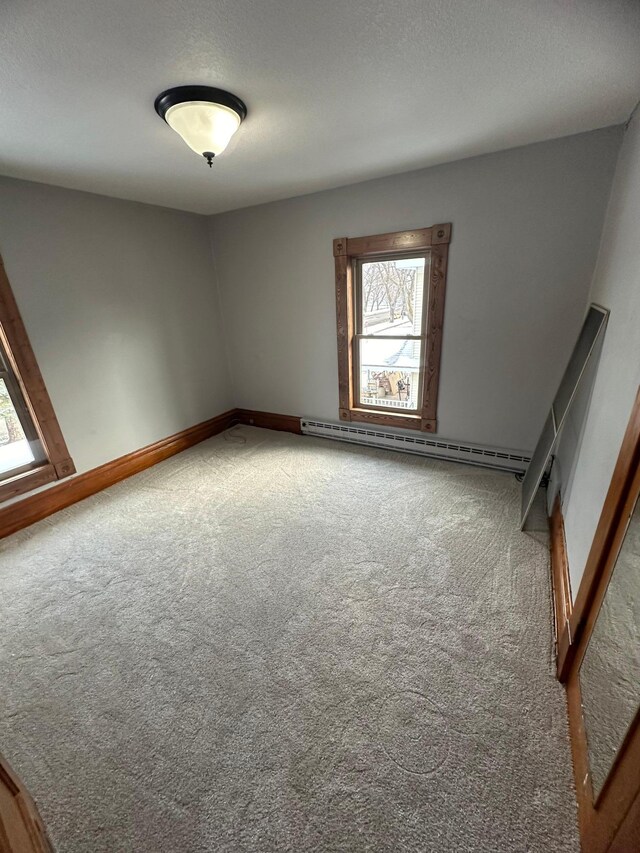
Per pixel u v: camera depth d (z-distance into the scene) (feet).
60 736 4.42
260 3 3.57
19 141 6.23
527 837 3.39
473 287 9.23
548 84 5.30
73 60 4.25
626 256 5.14
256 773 3.97
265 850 3.40
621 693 3.02
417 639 5.42
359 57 4.52
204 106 5.07
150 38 3.97
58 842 3.51
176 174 8.30
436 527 7.93
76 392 9.66
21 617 6.18
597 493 4.61
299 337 12.46
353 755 4.08
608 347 5.35
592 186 7.45
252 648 5.43
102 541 8.09
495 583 6.37
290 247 11.51
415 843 3.39
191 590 6.61
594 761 3.38
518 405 9.57
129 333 10.77
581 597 4.37
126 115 5.58
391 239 9.84
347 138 6.89
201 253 12.69
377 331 11.27
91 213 9.50
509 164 8.03
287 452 12.21
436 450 10.96
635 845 2.41
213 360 13.75
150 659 5.35
